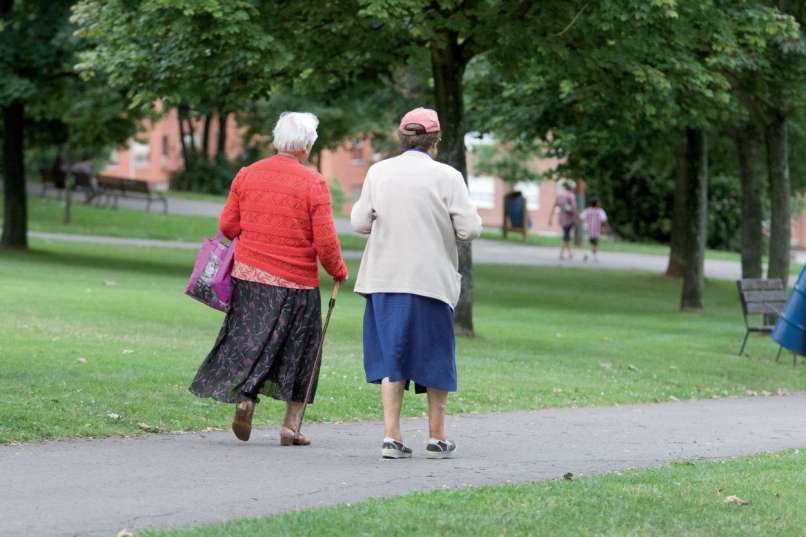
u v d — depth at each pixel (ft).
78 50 235.61
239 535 48.08
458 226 71.20
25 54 238.68
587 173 278.05
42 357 108.68
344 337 150.10
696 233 232.73
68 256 264.72
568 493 58.75
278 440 78.59
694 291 233.35
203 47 167.63
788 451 80.48
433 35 151.33
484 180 596.70
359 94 231.30
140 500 56.65
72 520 51.90
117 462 66.80
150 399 88.94
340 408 94.17
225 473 64.54
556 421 96.07
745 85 194.18
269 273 73.72
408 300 70.90
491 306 222.48
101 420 79.97
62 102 258.98
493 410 102.06
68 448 71.10
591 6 152.05
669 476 65.62
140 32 168.76
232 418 85.76
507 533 49.57
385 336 71.20
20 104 262.47
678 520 53.16
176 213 401.90
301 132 74.13
